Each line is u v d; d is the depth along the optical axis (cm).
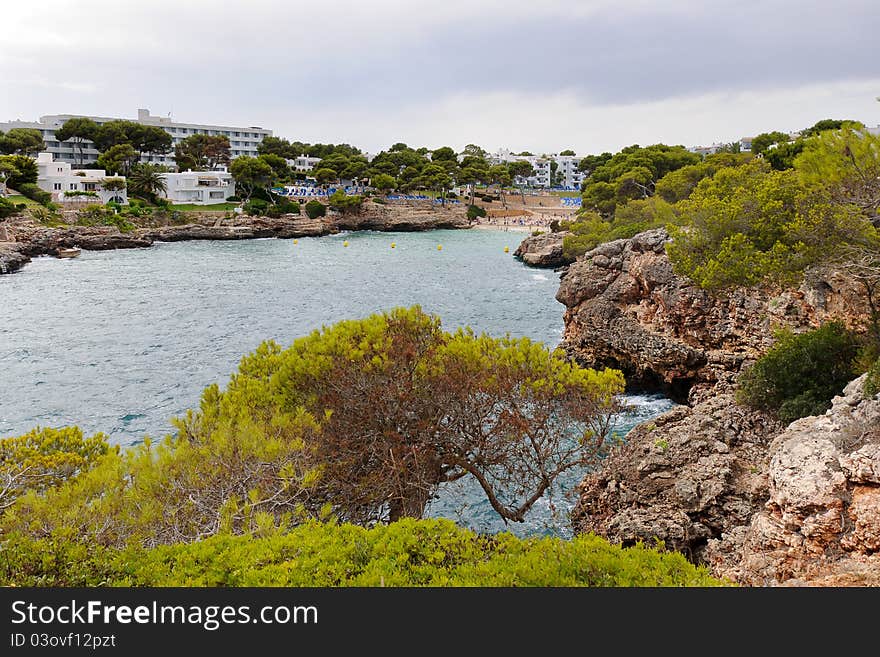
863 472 1208
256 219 13638
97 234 11150
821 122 9431
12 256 8650
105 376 4075
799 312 2933
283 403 1648
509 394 1745
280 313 6109
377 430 1672
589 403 1773
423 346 1834
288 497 1346
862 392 1620
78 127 15925
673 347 3444
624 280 3978
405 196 17512
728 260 2584
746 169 3141
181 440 1416
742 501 1869
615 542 1848
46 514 1139
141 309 6159
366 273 8806
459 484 2320
